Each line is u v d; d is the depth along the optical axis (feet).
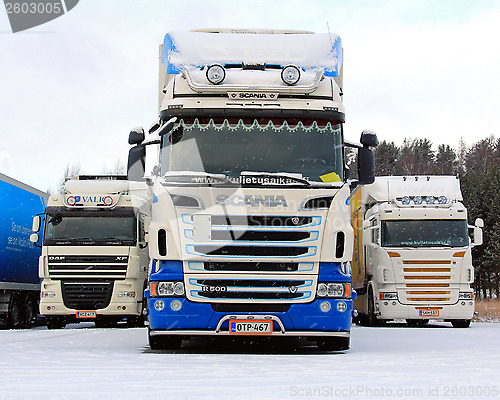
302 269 29.17
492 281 195.62
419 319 67.26
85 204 56.70
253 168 30.19
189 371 21.97
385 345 34.27
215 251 29.01
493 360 25.79
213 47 34.91
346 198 29.96
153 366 23.45
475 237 62.54
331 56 34.96
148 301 29.55
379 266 62.23
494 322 79.20
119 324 67.87
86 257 55.83
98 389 18.06
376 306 62.69
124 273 55.83
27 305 64.28
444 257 61.46
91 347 32.76
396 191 63.87
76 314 55.52
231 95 30.94
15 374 21.20
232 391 17.76
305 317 28.91
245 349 32.60
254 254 29.09
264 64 33.60
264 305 28.86
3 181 57.82
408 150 341.21
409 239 61.98
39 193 68.08
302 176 30.17
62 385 18.81
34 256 66.18
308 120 30.99
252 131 30.73
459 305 61.11
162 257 29.22
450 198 63.31
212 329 28.86
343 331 29.17
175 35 35.42
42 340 38.11
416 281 61.46
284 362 25.03
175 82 31.68
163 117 31.04
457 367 23.32
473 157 330.95
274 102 30.94
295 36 35.99
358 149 32.48
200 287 28.94
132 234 56.44
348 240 29.58
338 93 31.81
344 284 29.35
